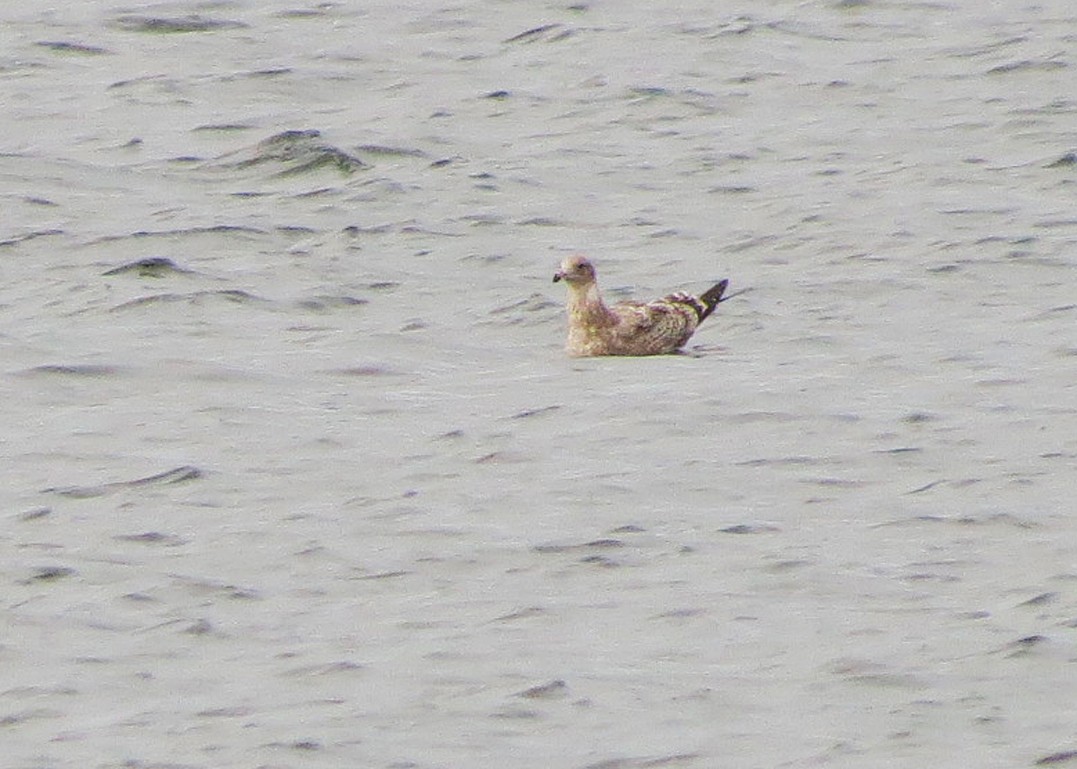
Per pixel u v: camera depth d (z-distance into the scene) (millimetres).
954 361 20016
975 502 15750
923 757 11805
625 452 17234
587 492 16188
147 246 25141
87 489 16406
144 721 12383
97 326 21672
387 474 16719
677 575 14438
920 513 15547
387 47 36250
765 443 17406
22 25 37844
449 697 12602
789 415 18188
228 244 25328
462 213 26719
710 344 21250
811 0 39219
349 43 36500
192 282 23516
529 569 14602
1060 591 13930
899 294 22859
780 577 14359
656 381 19547
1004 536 15016
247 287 23344
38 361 20188
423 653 13227
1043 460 16719
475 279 23828
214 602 14094
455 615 13828
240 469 16875
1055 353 20141
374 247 25219
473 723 12281
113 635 13602
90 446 17547
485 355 20844
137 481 16578
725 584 14266
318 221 26391
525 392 19234
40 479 16672
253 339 21234
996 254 24250
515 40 36781
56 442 17672
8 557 14914
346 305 22750
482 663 13062
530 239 25547
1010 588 14031
